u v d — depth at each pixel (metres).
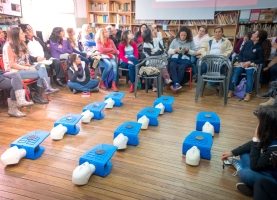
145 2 5.51
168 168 1.86
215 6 5.01
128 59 3.90
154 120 2.63
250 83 3.47
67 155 2.02
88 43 4.72
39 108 3.12
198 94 3.44
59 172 1.78
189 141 2.05
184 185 1.66
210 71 3.52
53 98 3.54
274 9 4.68
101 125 2.63
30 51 3.66
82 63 3.78
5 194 1.54
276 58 3.93
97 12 6.12
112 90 4.02
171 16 5.41
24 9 4.48
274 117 1.29
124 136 2.13
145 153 2.08
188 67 3.99
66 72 4.21
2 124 2.61
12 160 1.81
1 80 2.74
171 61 3.96
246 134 2.46
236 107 3.26
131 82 3.89
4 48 2.97
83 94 3.68
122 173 1.79
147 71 3.46
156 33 4.42
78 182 1.62
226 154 1.75
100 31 4.09
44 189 1.59
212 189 1.62
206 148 1.95
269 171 1.41
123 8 5.91
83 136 2.37
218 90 3.93
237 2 4.83
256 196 1.17
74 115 2.58
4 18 4.07
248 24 5.04
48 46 4.30
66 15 5.45
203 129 2.38
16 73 2.78
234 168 1.87
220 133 2.48
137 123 2.39
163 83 3.99
